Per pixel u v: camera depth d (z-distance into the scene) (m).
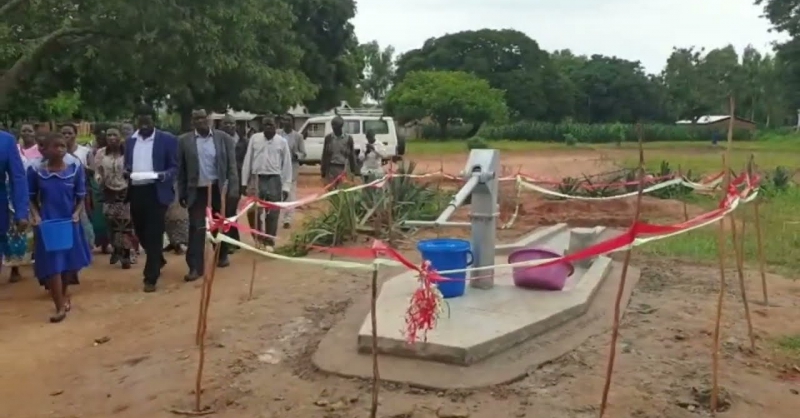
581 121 85.56
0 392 5.36
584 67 87.56
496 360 5.27
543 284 6.79
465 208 13.30
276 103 27.05
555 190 16.45
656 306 6.96
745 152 44.31
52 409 5.02
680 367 5.32
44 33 19.45
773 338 6.12
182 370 5.47
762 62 76.94
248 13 19.80
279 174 10.24
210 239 5.14
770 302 7.32
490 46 81.81
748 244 10.59
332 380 5.09
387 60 99.38
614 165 29.56
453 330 5.50
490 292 6.71
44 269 7.05
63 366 5.84
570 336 5.89
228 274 8.70
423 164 32.81
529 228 12.71
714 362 4.69
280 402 4.84
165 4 17.70
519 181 11.55
